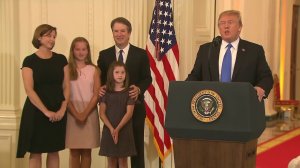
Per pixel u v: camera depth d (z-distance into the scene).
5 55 5.01
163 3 4.83
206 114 2.38
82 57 4.24
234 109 2.34
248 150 2.44
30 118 3.92
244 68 3.08
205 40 6.51
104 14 5.17
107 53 4.28
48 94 3.97
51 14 5.20
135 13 5.13
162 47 4.82
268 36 10.03
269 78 3.04
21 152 3.92
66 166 5.21
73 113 4.18
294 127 9.57
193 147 2.46
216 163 2.42
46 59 4.01
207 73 3.16
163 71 4.82
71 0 5.20
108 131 4.03
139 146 4.22
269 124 9.91
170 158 4.88
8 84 4.99
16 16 5.05
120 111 4.02
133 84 4.18
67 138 4.20
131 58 4.19
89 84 4.25
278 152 6.66
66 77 4.12
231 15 3.06
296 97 12.95
